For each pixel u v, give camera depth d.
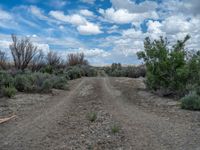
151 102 16.03
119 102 16.12
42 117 11.23
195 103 13.10
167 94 18.28
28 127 9.46
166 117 11.25
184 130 8.95
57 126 9.61
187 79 18.09
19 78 20.17
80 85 28.75
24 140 7.91
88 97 18.66
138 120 10.52
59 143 7.62
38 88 20.33
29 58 33.72
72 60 66.62
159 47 19.33
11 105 14.02
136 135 8.32
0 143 7.62
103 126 9.34
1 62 35.12
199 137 8.11
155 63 19.33
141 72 47.09
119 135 8.27
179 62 18.36
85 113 12.11
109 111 12.53
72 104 15.40
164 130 8.95
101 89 24.22
